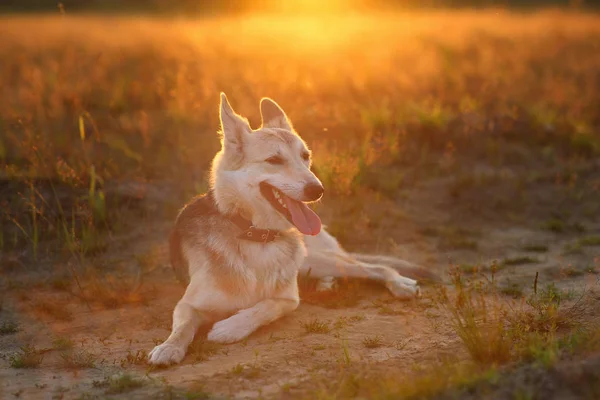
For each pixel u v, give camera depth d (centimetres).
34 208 882
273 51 2506
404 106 1458
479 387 453
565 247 894
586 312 622
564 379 449
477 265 821
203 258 650
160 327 676
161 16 4775
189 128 1370
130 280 810
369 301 730
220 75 1798
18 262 870
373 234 971
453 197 1101
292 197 613
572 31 2916
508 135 1363
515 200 1084
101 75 1780
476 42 2659
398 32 3108
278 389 501
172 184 1119
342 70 1931
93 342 641
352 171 1073
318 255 764
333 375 521
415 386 461
